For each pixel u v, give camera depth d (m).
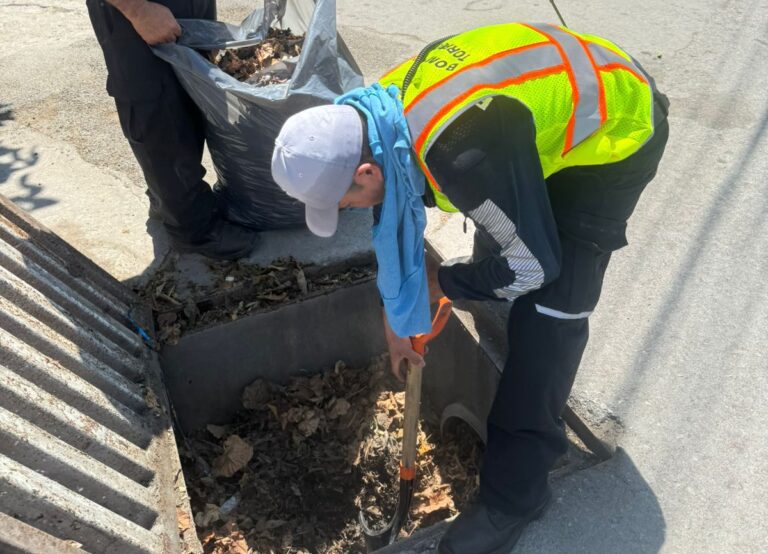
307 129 1.41
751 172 3.29
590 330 2.53
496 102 1.39
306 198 1.43
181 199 2.54
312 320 2.80
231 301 2.70
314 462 2.74
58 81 4.08
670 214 3.06
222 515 2.49
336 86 2.38
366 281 2.81
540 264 1.47
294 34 2.96
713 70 4.18
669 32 4.66
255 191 2.70
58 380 1.89
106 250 2.84
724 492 2.02
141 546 1.78
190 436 2.80
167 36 2.22
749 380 2.33
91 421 1.90
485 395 2.54
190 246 2.73
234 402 2.86
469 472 2.61
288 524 2.56
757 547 1.89
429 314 1.69
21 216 2.33
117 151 3.44
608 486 2.04
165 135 2.39
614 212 1.67
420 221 1.55
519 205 1.40
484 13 5.08
